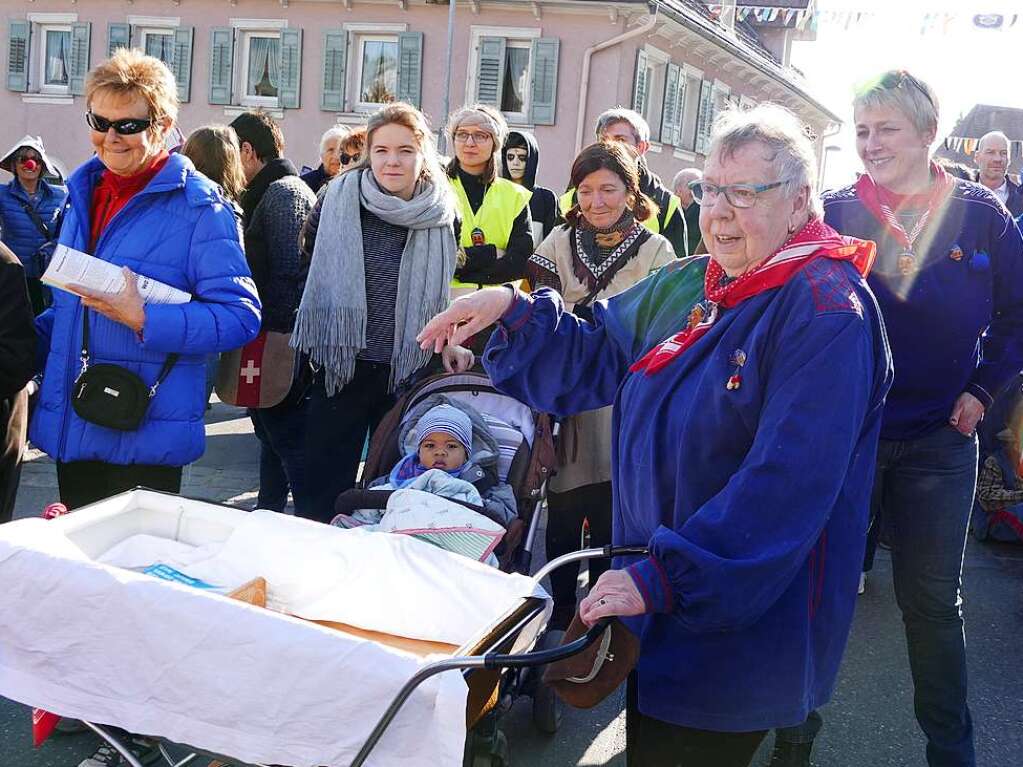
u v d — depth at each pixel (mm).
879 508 3541
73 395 3668
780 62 30547
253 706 2273
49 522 2891
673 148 23297
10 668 2492
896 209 3381
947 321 3309
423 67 20781
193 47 21922
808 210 2346
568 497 4344
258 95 21984
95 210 3836
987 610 5426
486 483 4012
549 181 20547
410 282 4527
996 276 3408
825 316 2197
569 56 20219
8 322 3646
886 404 3377
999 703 4387
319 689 2229
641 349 2686
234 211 3982
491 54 20438
